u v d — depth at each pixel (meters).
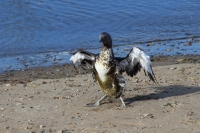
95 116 12.45
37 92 14.66
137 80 15.71
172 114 12.34
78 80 16.08
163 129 11.42
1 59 19.81
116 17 25.84
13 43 21.70
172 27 24.72
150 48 21.31
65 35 23.03
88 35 23.17
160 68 17.23
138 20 25.59
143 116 12.26
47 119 12.38
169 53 20.44
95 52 20.69
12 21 24.56
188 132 11.23
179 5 28.17
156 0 28.72
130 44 22.03
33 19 24.97
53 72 18.06
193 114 12.29
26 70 18.34
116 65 12.70
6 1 27.45
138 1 28.28
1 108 13.20
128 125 11.75
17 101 13.81
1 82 16.81
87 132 11.41
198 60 19.20
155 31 24.03
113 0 28.16
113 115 12.46
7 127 11.85
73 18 25.34
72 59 13.78
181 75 16.20
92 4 27.42
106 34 12.51
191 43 22.03
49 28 23.83
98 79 12.90
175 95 13.98
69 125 11.86
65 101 13.72
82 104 13.43
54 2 27.56
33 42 21.89
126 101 13.55
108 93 13.00
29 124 12.01
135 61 13.12
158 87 14.88
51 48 21.33
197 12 27.09
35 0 27.84
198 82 15.33
